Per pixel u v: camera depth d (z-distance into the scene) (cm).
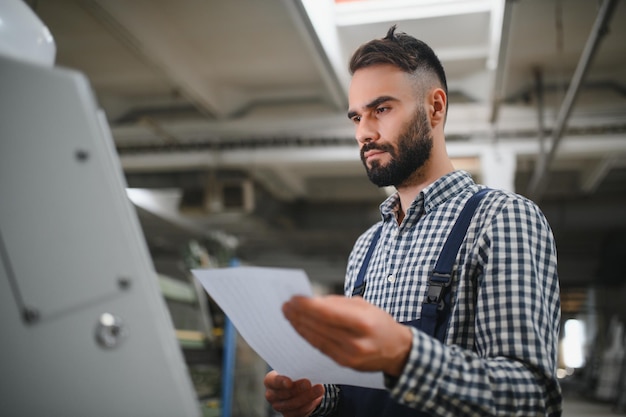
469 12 344
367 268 105
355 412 91
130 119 544
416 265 90
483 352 76
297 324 63
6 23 72
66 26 397
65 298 54
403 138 91
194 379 257
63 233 54
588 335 1273
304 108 533
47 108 56
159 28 399
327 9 332
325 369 77
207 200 659
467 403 67
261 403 323
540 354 72
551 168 746
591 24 394
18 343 52
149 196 739
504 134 520
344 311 60
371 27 354
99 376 54
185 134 554
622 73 468
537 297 75
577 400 955
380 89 91
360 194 849
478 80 460
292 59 461
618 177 791
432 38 383
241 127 541
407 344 65
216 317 295
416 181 96
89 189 56
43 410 52
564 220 832
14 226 53
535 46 432
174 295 248
